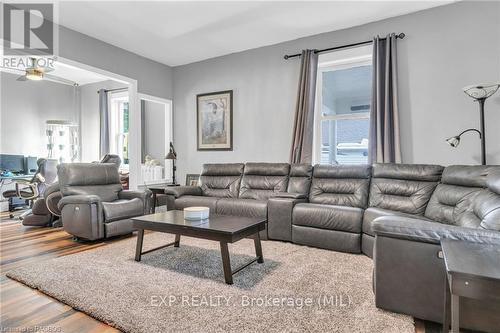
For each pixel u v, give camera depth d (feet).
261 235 11.32
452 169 9.18
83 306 5.88
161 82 17.53
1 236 11.69
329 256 9.24
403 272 5.46
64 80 21.70
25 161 20.10
